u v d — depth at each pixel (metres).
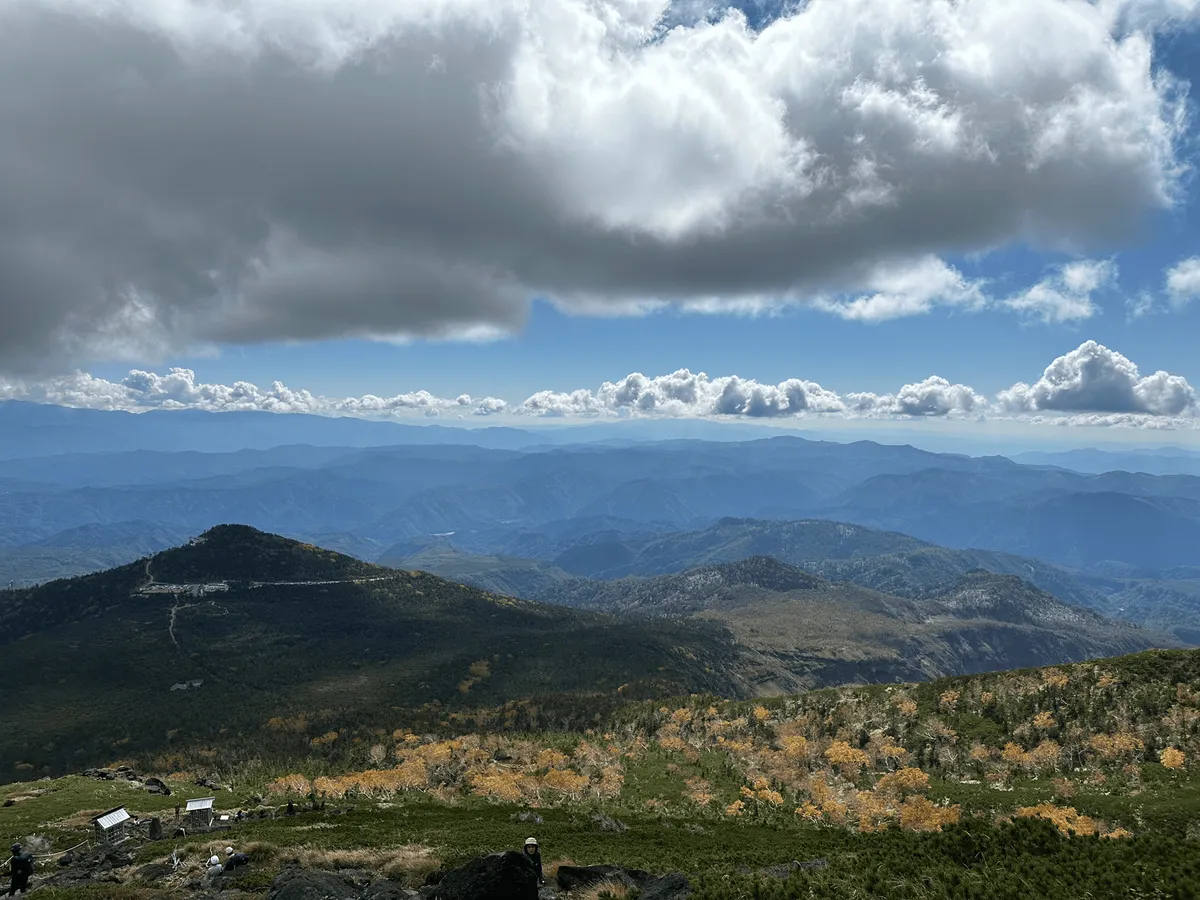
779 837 87.50
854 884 42.12
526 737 198.12
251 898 46.03
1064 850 44.72
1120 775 108.69
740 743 165.50
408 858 57.88
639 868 55.19
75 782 130.75
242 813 95.12
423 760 159.75
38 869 62.09
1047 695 144.38
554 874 49.25
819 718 172.88
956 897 38.94
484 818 96.00
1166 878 38.53
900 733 152.25
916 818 95.06
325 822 88.31
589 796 123.44
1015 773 121.81
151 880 52.50
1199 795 94.12
